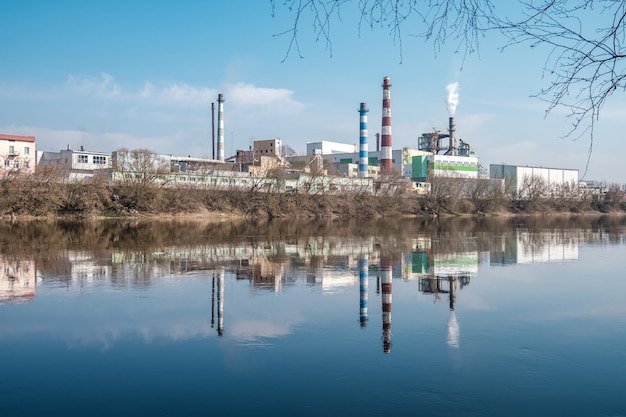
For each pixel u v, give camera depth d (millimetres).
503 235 53062
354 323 16516
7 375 12039
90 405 10469
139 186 76125
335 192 96000
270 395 10914
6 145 89938
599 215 119438
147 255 33438
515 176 143000
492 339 14781
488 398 10773
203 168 98188
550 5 5730
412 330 15703
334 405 10430
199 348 13930
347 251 37094
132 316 17391
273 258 32750
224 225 65688
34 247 37312
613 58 5715
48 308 18516
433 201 104250
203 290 21984
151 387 11336
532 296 21016
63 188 71562
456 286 23281
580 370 12359
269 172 94000
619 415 10031
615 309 18578
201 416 9969
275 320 16922
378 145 160375
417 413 10086
